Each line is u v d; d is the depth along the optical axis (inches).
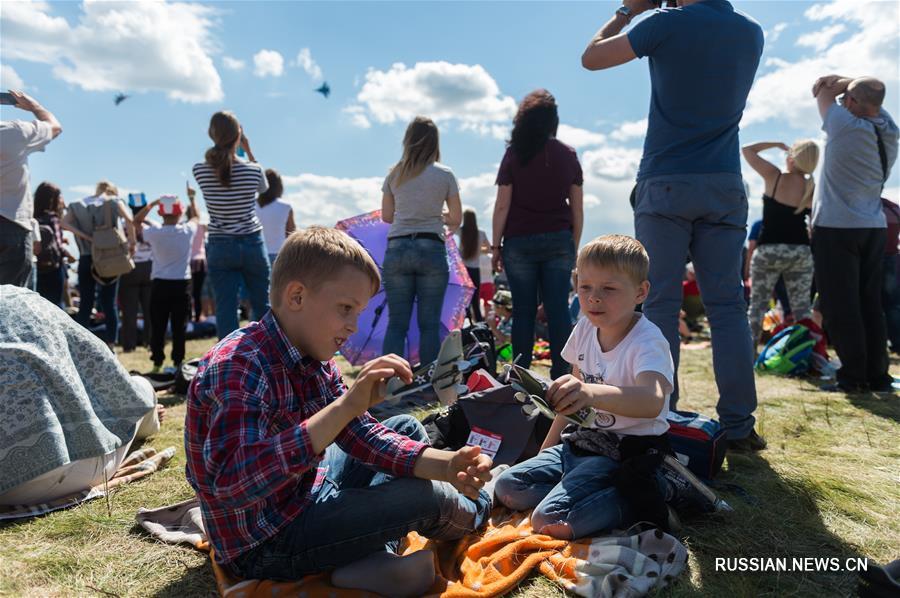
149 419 123.0
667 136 111.8
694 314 344.5
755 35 109.4
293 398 63.9
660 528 78.7
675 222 112.6
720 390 116.3
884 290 232.4
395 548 76.4
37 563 73.7
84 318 256.8
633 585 66.5
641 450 82.6
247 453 55.5
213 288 177.2
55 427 90.0
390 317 166.7
